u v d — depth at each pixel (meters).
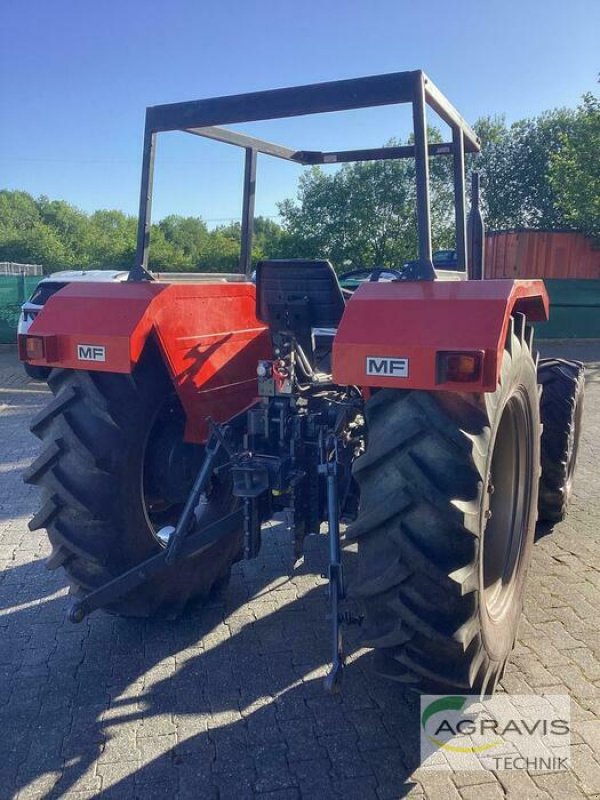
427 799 2.38
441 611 2.40
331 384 3.31
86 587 3.17
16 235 61.19
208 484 3.49
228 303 3.50
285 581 3.97
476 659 2.54
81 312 2.97
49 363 2.93
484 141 29.78
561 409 4.50
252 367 3.72
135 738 2.69
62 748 2.64
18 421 8.25
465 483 2.33
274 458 3.05
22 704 2.90
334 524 2.78
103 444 2.98
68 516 3.09
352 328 2.37
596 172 17.06
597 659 3.18
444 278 2.91
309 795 2.40
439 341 2.25
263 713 2.83
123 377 3.07
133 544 3.18
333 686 2.46
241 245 4.16
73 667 3.16
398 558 2.37
